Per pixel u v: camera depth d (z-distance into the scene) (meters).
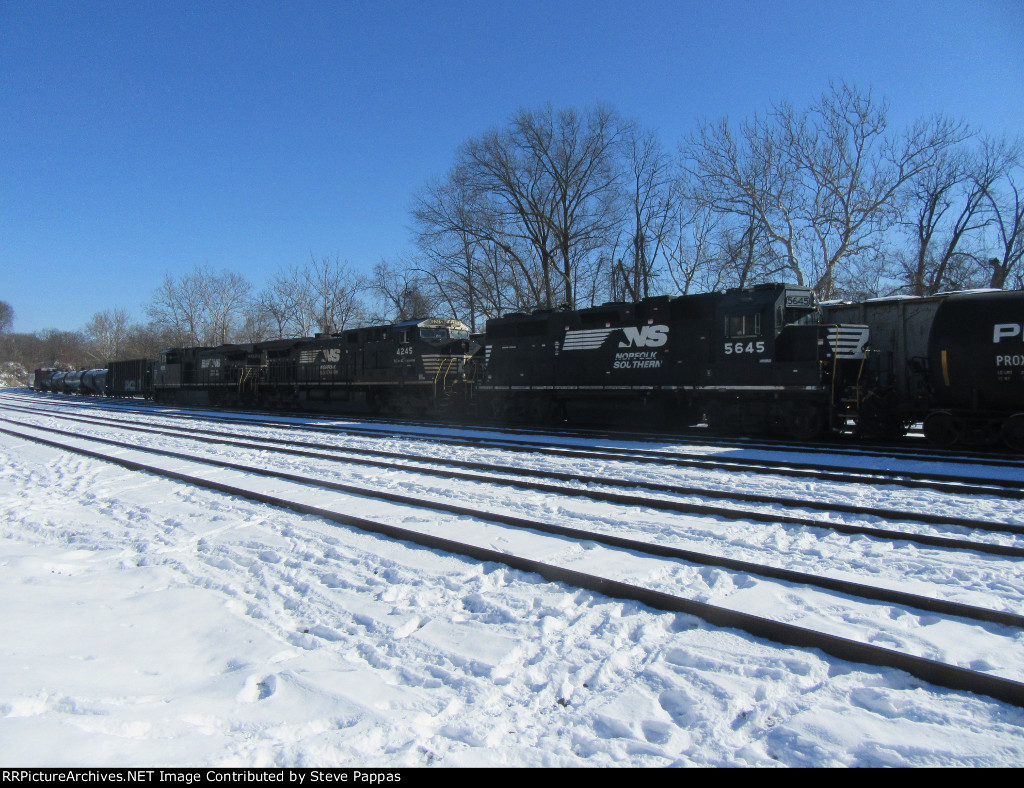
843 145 31.03
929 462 12.66
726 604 5.02
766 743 3.32
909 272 33.78
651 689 3.89
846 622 4.68
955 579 5.68
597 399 20.50
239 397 37.25
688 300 18.33
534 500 9.33
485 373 24.16
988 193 33.25
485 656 4.28
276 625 4.94
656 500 8.69
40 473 13.16
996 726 3.38
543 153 40.59
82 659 4.16
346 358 30.41
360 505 8.96
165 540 7.50
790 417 16.42
